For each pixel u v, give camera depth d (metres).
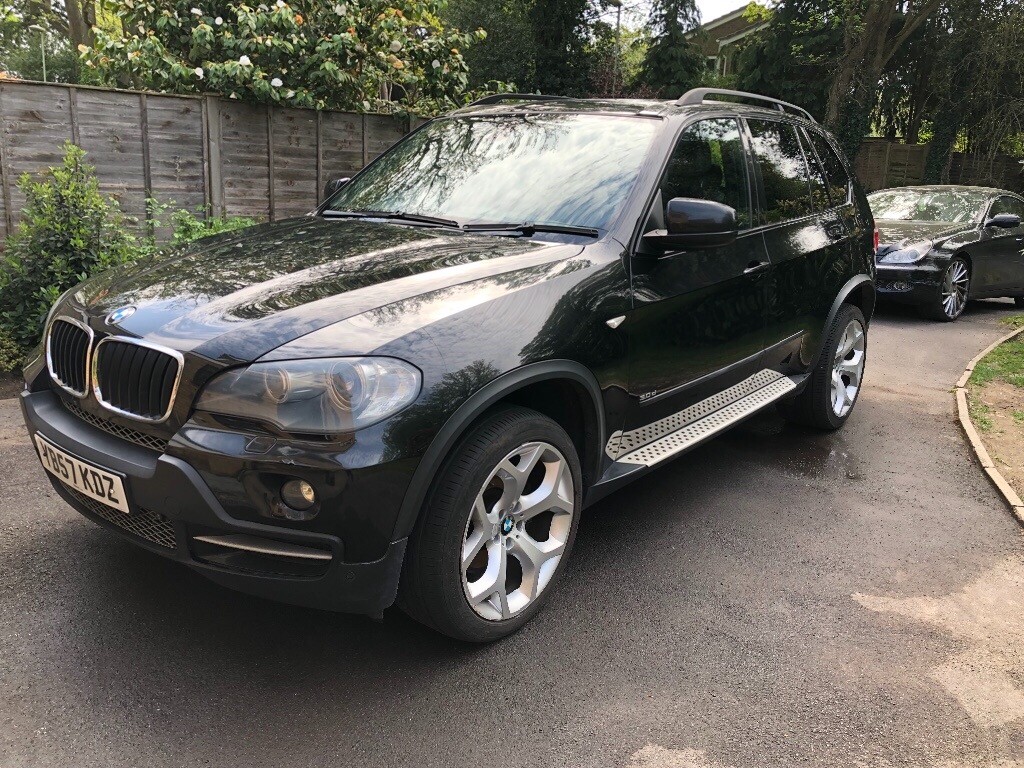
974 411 5.77
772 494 4.23
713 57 37.28
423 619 2.61
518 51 24.44
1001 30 23.12
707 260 3.59
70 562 3.13
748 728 2.44
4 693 2.39
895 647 2.89
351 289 2.58
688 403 3.63
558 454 2.83
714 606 3.11
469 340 2.48
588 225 3.25
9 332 5.40
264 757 2.21
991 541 3.78
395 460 2.26
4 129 6.39
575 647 2.80
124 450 2.41
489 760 2.25
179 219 6.54
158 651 2.64
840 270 4.83
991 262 10.02
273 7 7.63
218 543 2.29
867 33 22.75
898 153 27.48
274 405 2.20
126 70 7.64
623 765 2.26
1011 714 2.56
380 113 8.50
